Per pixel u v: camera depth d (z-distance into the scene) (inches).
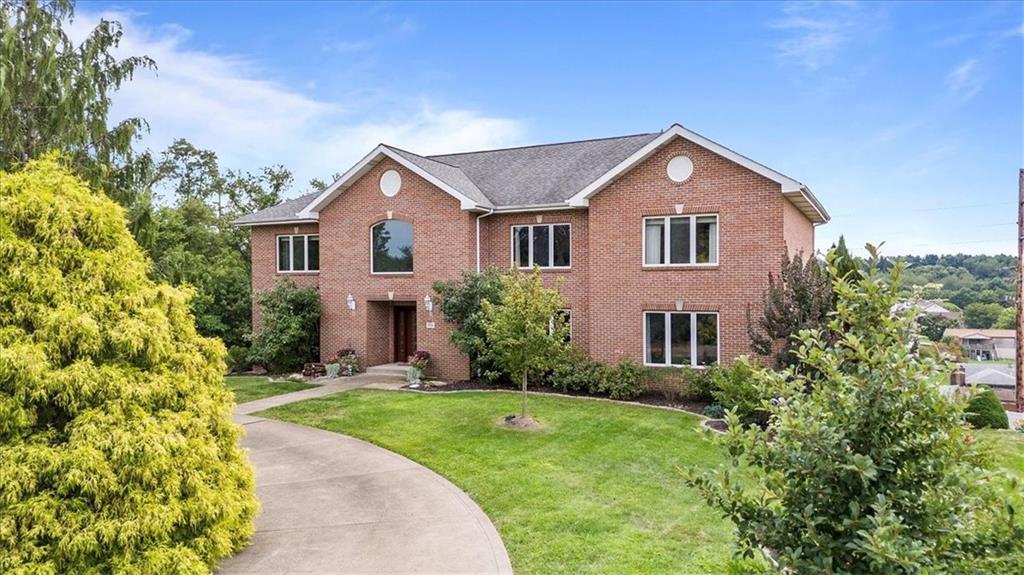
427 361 847.7
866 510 150.9
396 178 880.3
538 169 939.3
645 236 756.0
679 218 740.0
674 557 292.8
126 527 240.5
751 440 165.2
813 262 606.5
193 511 268.8
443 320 847.7
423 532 332.5
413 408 650.8
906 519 146.0
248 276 1198.3
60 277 257.8
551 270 819.4
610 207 769.6
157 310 279.3
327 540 324.5
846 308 170.1
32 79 610.9
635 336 757.9
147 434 249.6
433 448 499.8
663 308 743.7
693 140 716.7
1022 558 136.1
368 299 904.3
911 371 150.8
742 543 164.9
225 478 301.4
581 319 804.6
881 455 149.5
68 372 244.8
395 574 283.7
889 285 163.8
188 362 292.7
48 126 608.1
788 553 151.6
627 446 505.4
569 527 332.8
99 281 267.6
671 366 739.4
